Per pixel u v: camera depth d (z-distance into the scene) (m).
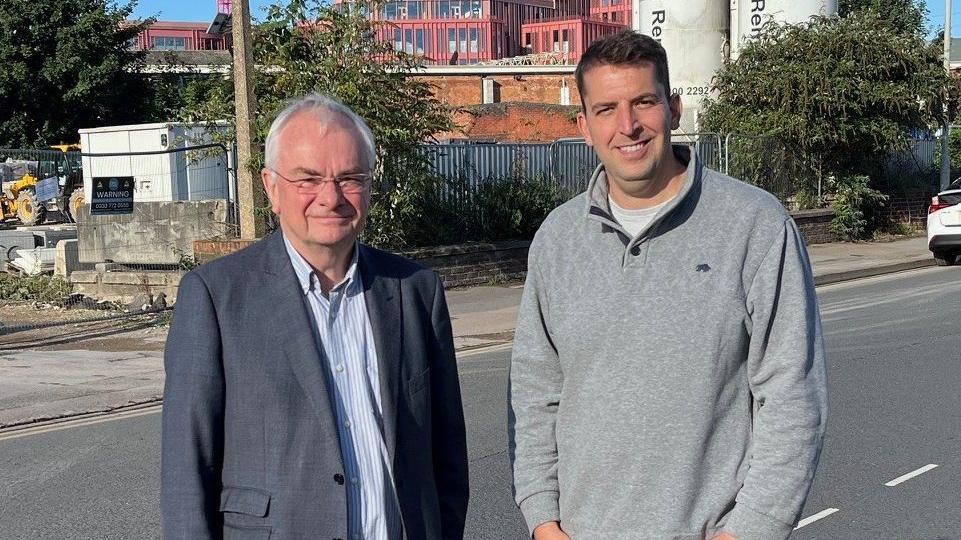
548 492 2.67
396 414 2.53
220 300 2.44
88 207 14.95
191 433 2.36
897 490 5.48
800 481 2.37
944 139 22.95
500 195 15.94
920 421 6.83
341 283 2.56
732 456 2.46
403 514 2.50
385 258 2.72
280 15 13.37
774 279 2.44
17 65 33.78
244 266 2.52
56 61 34.38
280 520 2.36
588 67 2.57
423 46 101.00
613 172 2.56
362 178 2.53
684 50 25.67
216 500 2.41
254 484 2.38
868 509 5.21
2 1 34.31
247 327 2.43
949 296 13.16
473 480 5.78
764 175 20.58
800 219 20.08
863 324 11.07
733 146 20.05
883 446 6.27
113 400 8.16
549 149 17.30
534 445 2.71
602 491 2.51
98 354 10.23
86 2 35.69
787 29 21.55
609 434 2.50
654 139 2.53
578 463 2.56
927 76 20.73
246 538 2.37
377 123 13.00
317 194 2.47
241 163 12.59
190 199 17.81
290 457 2.39
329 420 2.41
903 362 8.82
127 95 36.56
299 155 2.47
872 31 20.70
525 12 105.94
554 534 2.61
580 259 2.62
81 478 6.04
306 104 2.56
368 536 2.44
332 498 2.39
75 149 30.06
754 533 2.35
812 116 20.56
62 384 8.76
